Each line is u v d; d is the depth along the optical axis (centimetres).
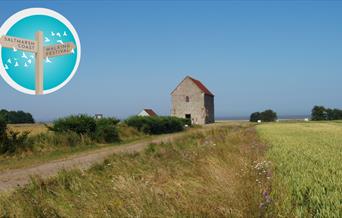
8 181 1470
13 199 913
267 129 5388
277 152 1947
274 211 740
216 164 1167
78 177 1145
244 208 732
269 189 932
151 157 1675
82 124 3195
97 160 1869
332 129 5400
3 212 816
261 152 1933
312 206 823
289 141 2927
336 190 920
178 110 9206
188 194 847
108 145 3128
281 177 1110
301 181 1032
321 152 1991
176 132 5762
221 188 877
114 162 1491
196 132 3894
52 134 2838
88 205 814
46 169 1738
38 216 795
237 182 941
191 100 9119
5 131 2370
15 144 2372
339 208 771
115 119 4341
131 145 3133
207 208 745
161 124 5375
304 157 1736
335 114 12469
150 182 1020
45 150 2516
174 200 798
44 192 1013
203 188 893
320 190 927
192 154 1647
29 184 1139
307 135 3859
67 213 796
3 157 2209
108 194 869
